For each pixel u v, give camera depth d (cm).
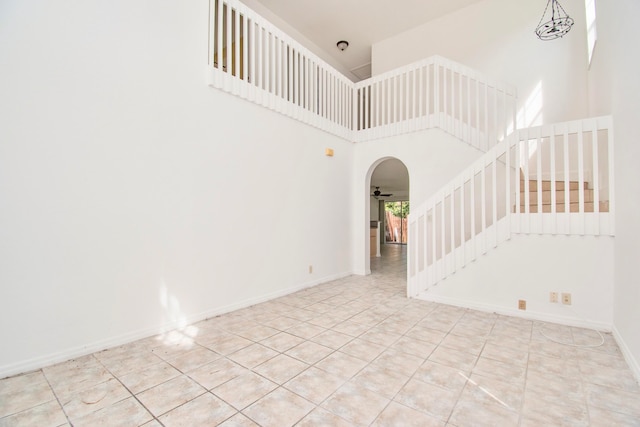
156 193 281
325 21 593
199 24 318
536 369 214
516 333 279
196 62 314
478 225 436
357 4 545
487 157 344
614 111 276
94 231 243
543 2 492
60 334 226
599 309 286
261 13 550
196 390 190
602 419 161
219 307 332
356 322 310
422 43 602
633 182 224
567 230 300
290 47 431
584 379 201
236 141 354
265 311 345
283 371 212
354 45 673
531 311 318
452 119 453
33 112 215
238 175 355
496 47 527
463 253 359
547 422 159
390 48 641
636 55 214
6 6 205
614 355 235
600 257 285
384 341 262
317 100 483
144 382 199
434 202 382
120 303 257
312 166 468
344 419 162
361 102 559
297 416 165
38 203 217
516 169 326
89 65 240
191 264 307
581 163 294
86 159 239
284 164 418
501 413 167
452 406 173
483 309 345
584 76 459
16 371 207
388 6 550
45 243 220
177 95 297
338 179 526
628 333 228
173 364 222
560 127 304
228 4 346
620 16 252
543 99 487
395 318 321
